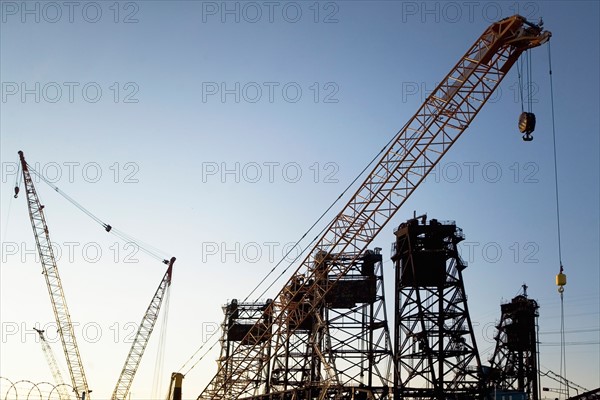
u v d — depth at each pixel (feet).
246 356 415.23
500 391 356.18
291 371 413.18
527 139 256.32
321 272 366.63
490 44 288.51
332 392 374.43
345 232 338.13
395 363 372.99
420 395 359.66
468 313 369.30
